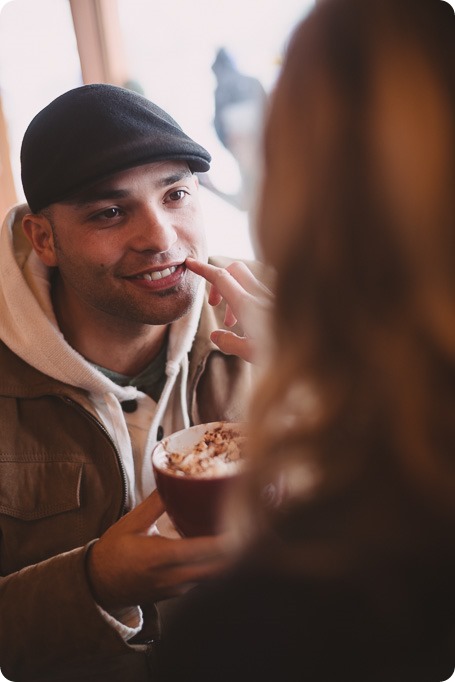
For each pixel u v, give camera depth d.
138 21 1.84
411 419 0.40
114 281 0.83
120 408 0.93
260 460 0.44
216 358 1.03
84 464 0.90
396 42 0.39
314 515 0.43
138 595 0.71
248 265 1.14
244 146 1.79
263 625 0.46
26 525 0.89
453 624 0.43
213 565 0.63
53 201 0.80
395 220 0.38
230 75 1.78
